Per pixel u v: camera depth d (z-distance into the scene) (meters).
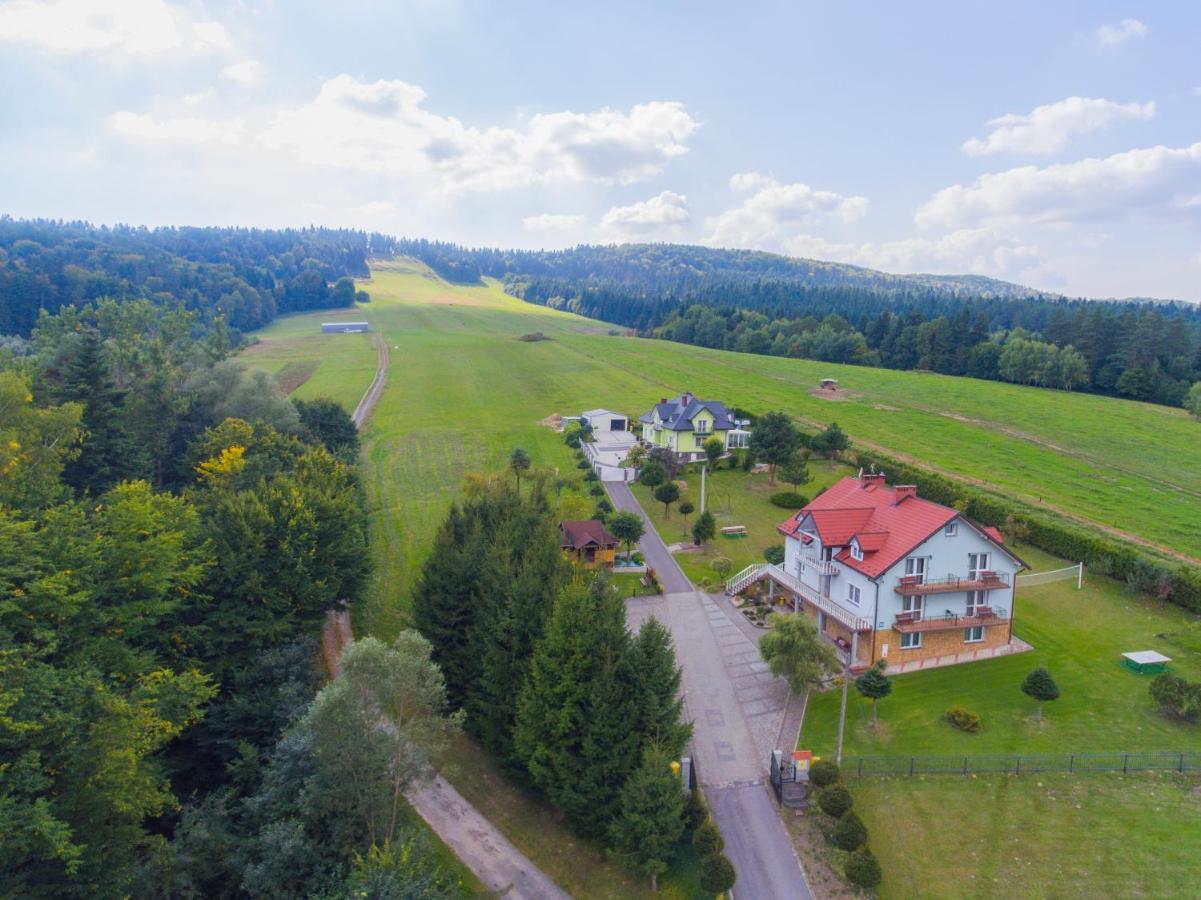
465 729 44.41
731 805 37.28
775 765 38.34
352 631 55.62
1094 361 157.12
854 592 50.50
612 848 34.47
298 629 47.06
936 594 49.06
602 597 40.66
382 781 32.75
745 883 32.53
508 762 39.69
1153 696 43.62
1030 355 154.88
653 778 32.56
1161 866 32.03
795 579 57.38
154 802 30.11
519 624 40.47
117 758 27.61
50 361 88.81
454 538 53.69
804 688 44.12
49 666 28.78
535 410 130.12
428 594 48.00
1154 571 59.03
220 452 71.25
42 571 33.12
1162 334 152.00
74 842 26.95
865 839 33.72
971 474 94.62
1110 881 31.41
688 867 33.97
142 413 77.44
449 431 115.94
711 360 176.75
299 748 32.59
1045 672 43.34
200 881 30.75
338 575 50.69
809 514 54.69
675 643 53.72
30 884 25.84
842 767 39.53
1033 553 70.62
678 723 39.12
